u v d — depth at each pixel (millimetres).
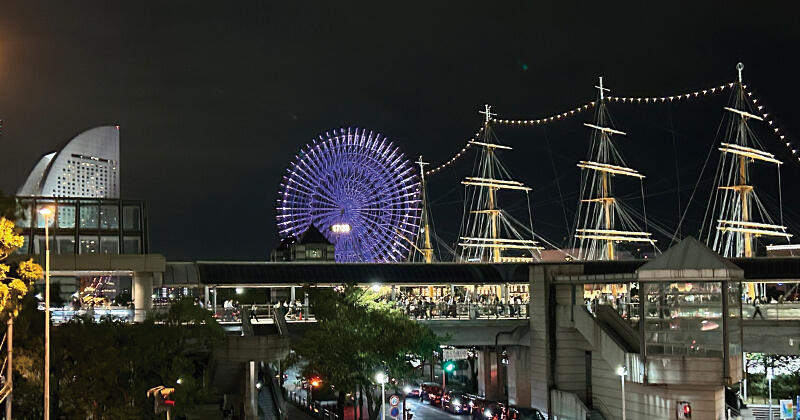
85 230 95375
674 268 73000
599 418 84312
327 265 112562
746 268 107688
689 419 73500
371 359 79562
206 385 69062
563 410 87750
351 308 85062
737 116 178875
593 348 86938
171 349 65875
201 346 69688
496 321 97500
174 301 80375
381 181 151500
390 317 82438
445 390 110750
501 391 110875
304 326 91688
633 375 76062
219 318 95000
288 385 137125
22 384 55281
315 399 114688
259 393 93438
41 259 87562
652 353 74062
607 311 88000
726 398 87625
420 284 113188
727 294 71875
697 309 72750
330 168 148625
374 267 114438
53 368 58938
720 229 175750
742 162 179625
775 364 97438
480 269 116625
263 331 89500
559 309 91062
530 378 97000
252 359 73562
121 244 95938
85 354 59375
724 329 71562
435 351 85500
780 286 163125
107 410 58281
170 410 53000
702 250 73125
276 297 181625
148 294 92812
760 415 89188
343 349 79812
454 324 97062
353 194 149125
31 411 56719
